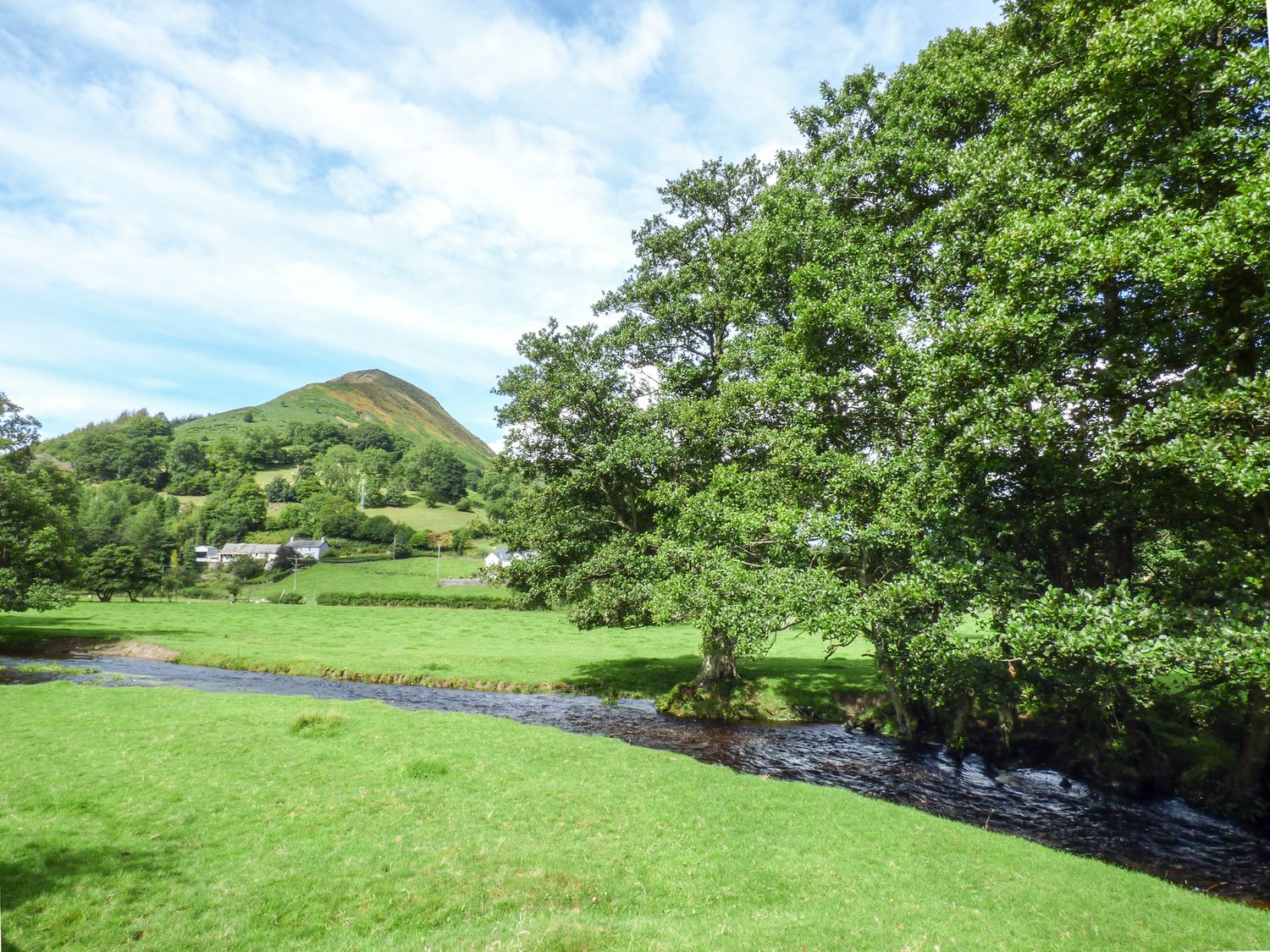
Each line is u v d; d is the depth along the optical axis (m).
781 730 28.98
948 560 18.84
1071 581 22.59
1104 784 21.56
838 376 21.84
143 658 45.47
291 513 182.88
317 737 21.02
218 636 53.69
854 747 26.28
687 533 26.98
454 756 19.41
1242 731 20.61
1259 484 12.32
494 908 10.97
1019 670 22.94
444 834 13.83
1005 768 23.64
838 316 21.28
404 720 23.94
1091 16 16.64
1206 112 14.72
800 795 17.98
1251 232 12.16
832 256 23.84
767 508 24.22
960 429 18.05
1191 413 13.52
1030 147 18.30
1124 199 14.59
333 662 41.09
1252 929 11.24
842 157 26.31
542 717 30.38
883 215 24.86
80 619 63.06
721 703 31.91
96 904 10.40
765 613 22.61
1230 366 15.06
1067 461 16.67
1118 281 16.14
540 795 16.52
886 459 22.20
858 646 50.12
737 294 30.77
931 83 23.02
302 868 12.02
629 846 13.76
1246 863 16.11
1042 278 15.84
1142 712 22.70
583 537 34.72
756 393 25.14
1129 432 14.62
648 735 27.52
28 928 9.56
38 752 18.38
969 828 16.33
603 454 31.06
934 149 21.89
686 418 28.92
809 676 36.44
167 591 104.19
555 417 31.58
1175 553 20.11
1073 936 10.62
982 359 17.52
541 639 57.16
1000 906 11.72
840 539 21.34
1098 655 15.33
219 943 9.57
